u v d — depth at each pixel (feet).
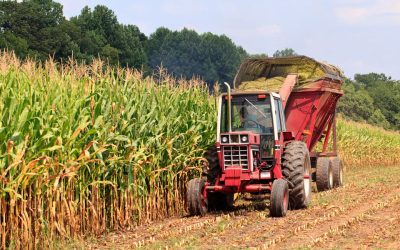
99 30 226.79
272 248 32.94
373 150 122.72
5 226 31.71
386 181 74.38
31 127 32.89
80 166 35.53
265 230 38.60
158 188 44.83
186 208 48.80
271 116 46.85
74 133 34.73
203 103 53.52
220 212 47.50
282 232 37.99
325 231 38.29
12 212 31.35
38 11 175.52
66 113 36.06
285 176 47.14
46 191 33.68
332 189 63.36
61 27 176.86
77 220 36.37
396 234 37.14
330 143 85.10
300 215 44.75
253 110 47.21
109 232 39.34
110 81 42.50
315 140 64.90
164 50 315.58
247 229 39.09
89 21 231.91
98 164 37.88
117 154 40.60
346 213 46.03
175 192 47.32
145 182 44.06
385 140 129.08
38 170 33.12
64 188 35.50
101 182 37.63
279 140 47.44
